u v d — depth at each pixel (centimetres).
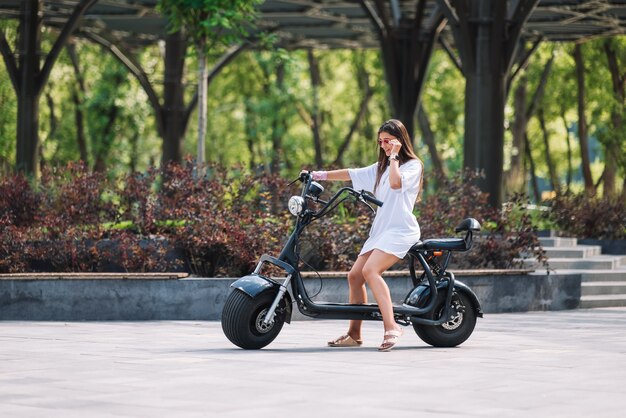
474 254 1597
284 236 1434
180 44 2945
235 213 1468
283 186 1532
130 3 2920
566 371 767
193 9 1808
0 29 2686
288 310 923
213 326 1188
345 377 714
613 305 1703
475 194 1705
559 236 2316
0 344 949
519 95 4219
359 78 4912
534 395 641
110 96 4259
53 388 656
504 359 847
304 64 5053
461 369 770
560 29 3322
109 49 3139
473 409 586
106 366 772
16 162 2584
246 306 900
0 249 1395
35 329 1128
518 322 1304
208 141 4822
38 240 1408
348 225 1487
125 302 1278
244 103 4622
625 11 2934
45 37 4059
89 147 4534
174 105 2961
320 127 5131
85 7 2570
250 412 570
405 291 1394
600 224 2338
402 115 2680
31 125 2580
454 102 4659
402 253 920
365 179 936
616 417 568
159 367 767
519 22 2206
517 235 1609
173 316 1289
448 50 3362
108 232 1442
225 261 1430
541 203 2398
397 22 2708
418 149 5019
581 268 1883
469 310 962
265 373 733
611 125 3859
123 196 1492
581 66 3950
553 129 5162
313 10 3008
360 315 929
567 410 587
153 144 4534
